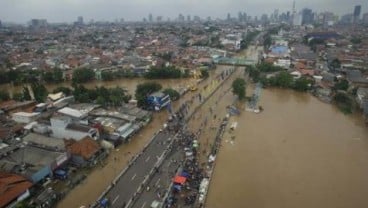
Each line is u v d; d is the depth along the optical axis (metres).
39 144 91.50
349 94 160.38
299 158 95.44
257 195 76.19
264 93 174.00
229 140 107.94
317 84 181.75
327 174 86.38
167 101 143.38
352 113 138.75
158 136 107.56
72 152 87.12
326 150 101.19
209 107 144.62
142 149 95.69
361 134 115.25
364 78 184.25
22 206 64.75
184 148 97.50
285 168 89.25
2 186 67.12
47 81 192.38
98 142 97.31
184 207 69.81
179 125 118.50
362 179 84.00
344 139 110.38
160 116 130.62
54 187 77.12
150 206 68.62
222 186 79.75
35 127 106.12
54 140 93.12
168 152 94.62
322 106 150.50
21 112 119.44
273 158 95.19
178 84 187.62
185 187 76.94
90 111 121.75
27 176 73.25
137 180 79.38
